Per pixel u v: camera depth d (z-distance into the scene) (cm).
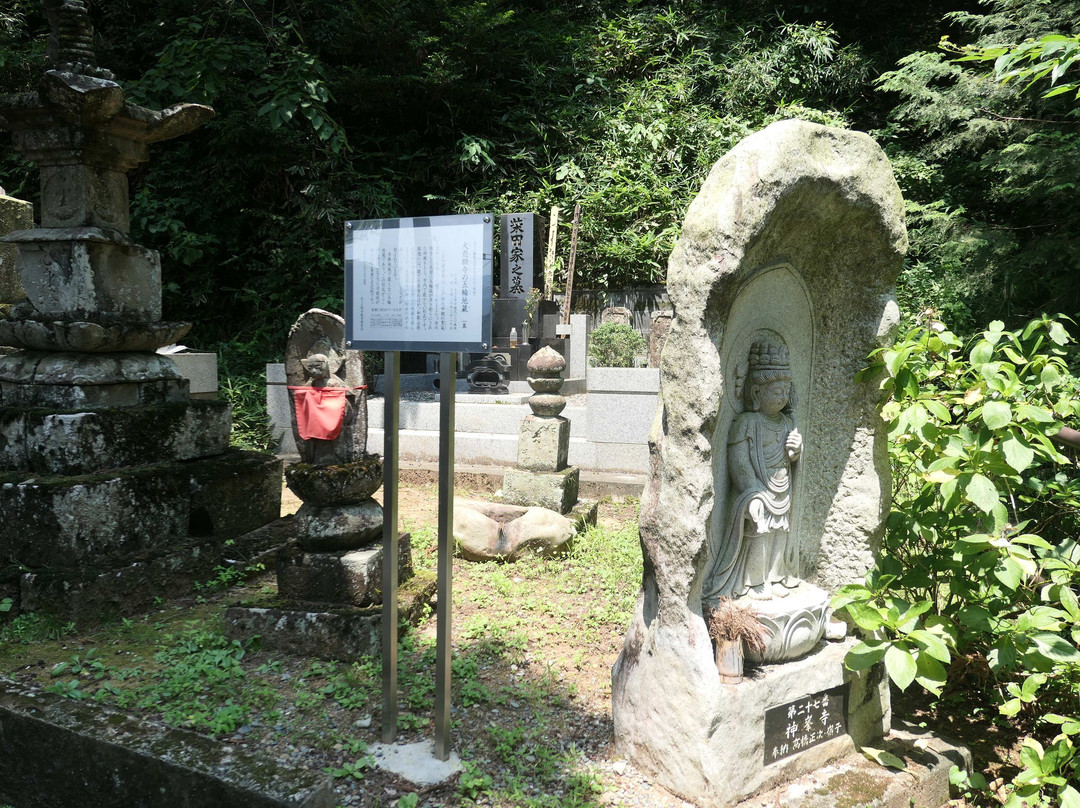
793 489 341
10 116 480
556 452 655
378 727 336
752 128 1451
